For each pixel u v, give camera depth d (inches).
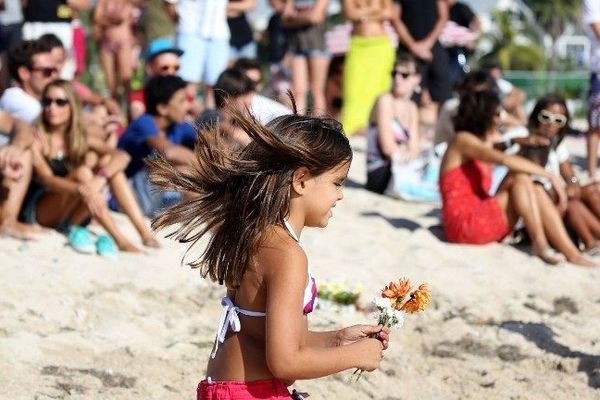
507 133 1030.4
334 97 1497.3
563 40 4197.8
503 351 650.8
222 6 1224.8
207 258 381.7
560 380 606.5
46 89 807.7
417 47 1359.5
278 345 348.8
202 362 596.4
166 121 926.4
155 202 902.4
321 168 368.5
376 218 994.1
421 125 1444.4
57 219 834.2
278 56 1573.6
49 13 1234.0
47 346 591.2
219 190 378.6
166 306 691.4
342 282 722.8
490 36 3604.8
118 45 1411.2
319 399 555.5
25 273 709.3
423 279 784.9
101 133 891.4
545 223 861.8
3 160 794.8
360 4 1336.1
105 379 559.8
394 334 674.8
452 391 589.0
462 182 894.4
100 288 705.0
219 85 912.9
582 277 813.9
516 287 783.1
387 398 571.8
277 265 358.9
